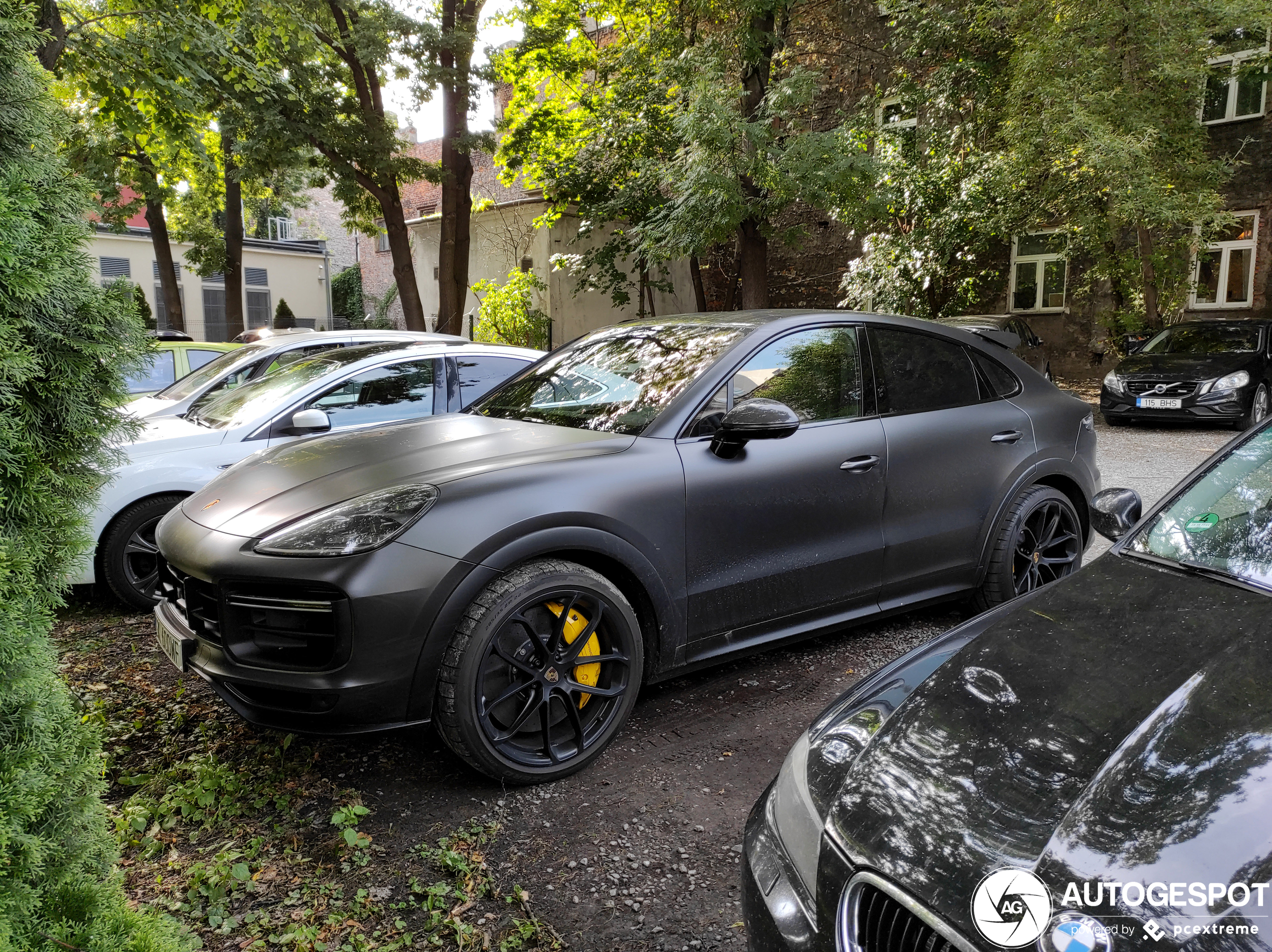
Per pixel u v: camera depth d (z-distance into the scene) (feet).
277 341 23.11
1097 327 59.98
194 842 8.74
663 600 10.29
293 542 8.93
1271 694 5.07
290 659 8.91
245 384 19.12
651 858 8.32
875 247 57.82
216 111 45.34
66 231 5.55
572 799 9.37
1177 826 4.26
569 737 9.91
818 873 5.07
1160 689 5.36
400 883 8.04
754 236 54.19
